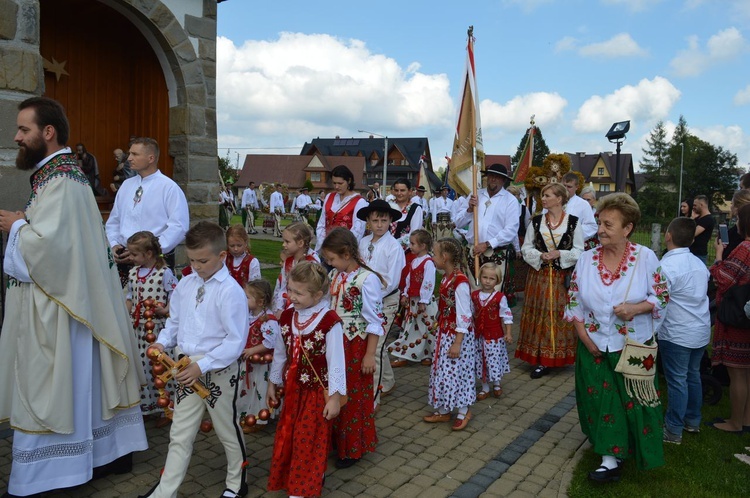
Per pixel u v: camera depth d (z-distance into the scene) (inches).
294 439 131.0
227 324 128.0
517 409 201.3
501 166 263.9
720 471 156.6
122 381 139.4
